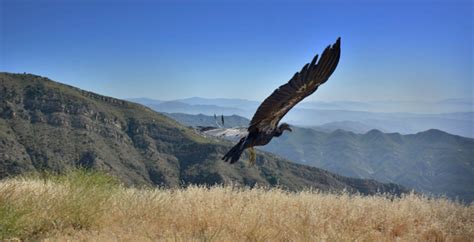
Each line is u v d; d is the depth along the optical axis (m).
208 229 9.98
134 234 9.49
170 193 13.20
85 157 111.81
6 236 8.96
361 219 11.55
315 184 108.56
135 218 10.94
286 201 12.75
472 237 10.60
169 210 11.47
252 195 13.16
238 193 13.35
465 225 11.38
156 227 10.24
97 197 11.20
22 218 9.36
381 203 13.10
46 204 10.38
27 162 100.44
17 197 10.13
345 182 115.19
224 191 13.34
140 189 13.40
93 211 10.54
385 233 10.92
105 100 153.00
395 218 11.59
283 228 10.25
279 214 11.13
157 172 113.75
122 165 115.75
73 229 10.06
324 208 12.09
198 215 10.70
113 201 11.61
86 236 9.35
